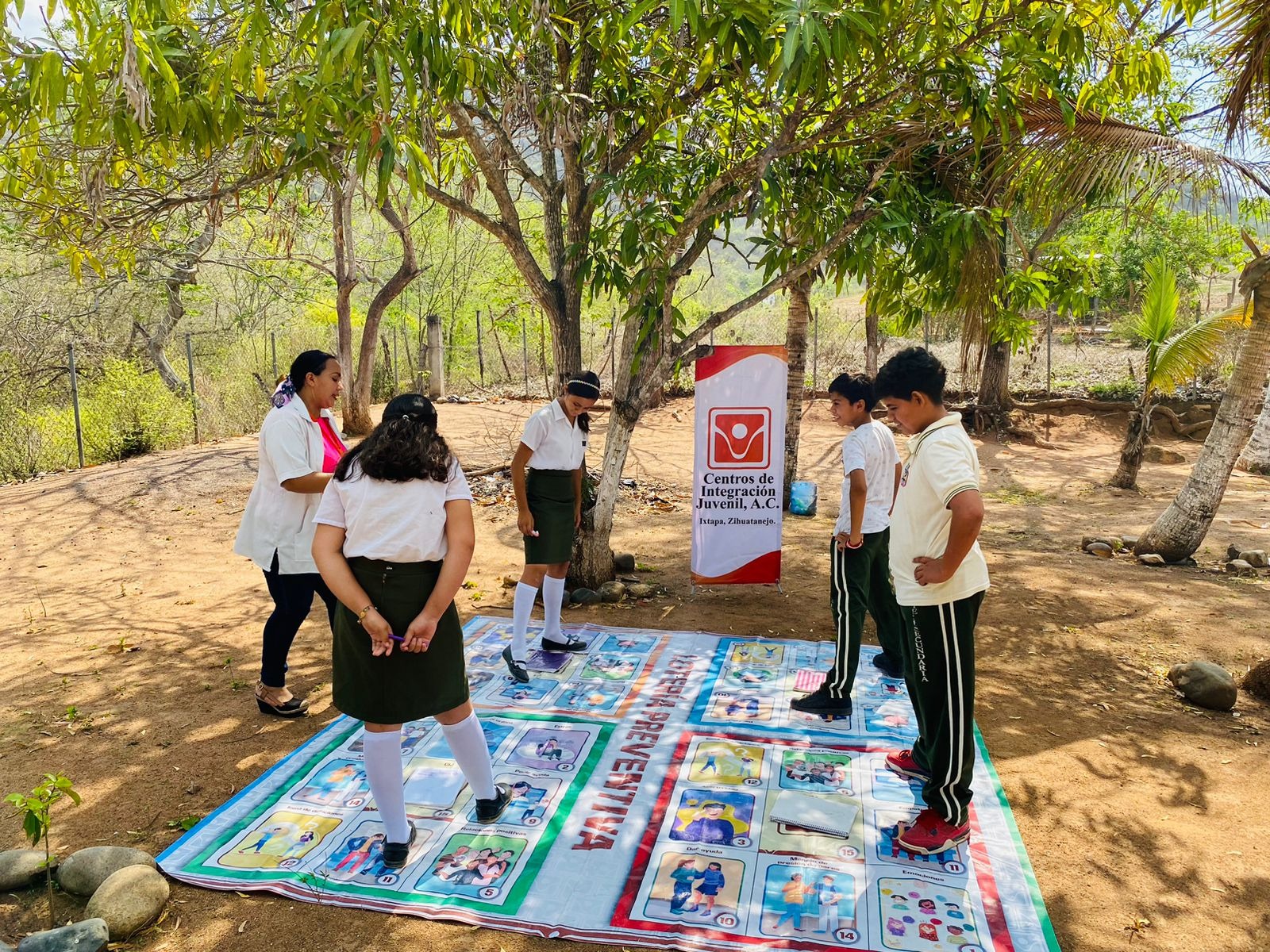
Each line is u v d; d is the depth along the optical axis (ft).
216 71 11.90
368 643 9.38
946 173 21.66
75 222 15.51
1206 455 23.02
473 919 8.94
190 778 11.90
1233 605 19.62
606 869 9.73
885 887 9.46
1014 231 24.31
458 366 63.16
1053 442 44.37
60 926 8.99
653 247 16.98
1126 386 47.09
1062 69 18.37
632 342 19.11
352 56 10.75
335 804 11.06
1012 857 10.06
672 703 14.02
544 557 15.11
